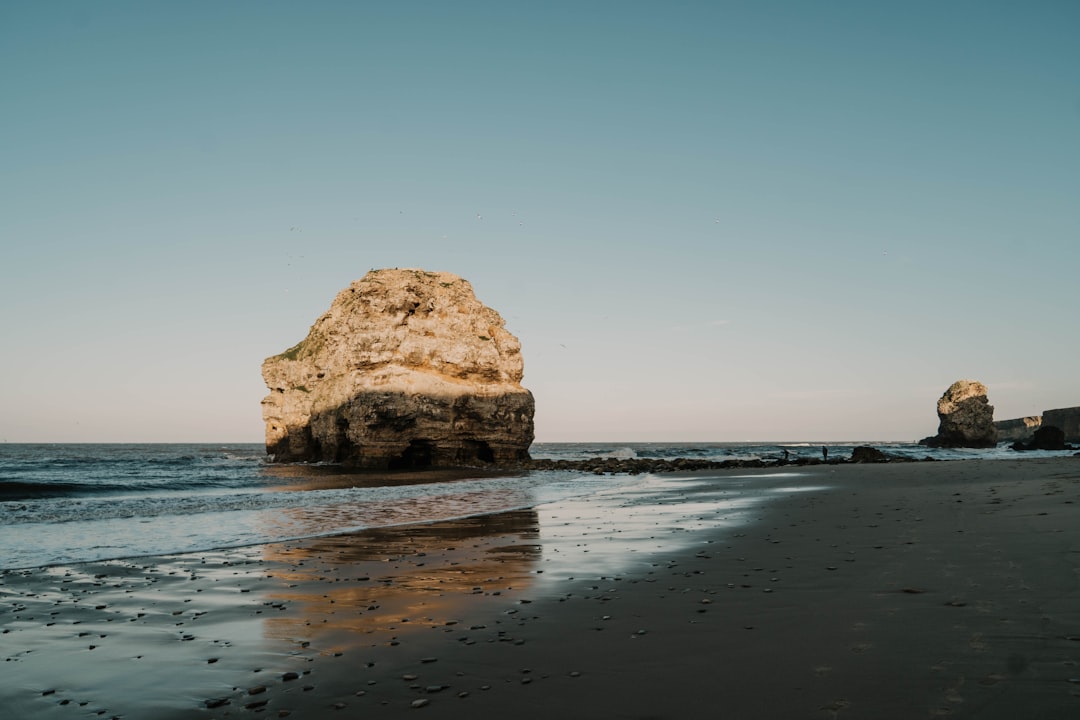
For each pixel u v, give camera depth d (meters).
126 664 7.27
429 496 32.09
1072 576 8.33
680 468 61.66
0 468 63.16
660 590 9.66
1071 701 4.73
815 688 5.40
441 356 67.06
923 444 153.62
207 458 100.00
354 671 6.74
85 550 16.08
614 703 5.47
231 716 5.70
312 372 74.56
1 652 7.80
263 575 12.68
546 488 37.59
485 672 6.49
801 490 27.31
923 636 6.43
